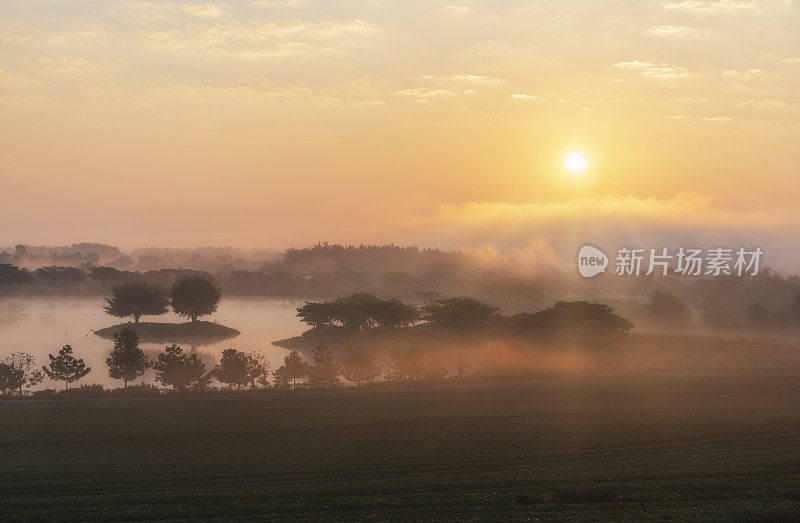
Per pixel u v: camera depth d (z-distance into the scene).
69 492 63.66
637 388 120.69
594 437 85.12
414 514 51.62
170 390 117.94
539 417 98.19
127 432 89.31
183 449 81.38
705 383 124.94
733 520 46.59
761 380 127.94
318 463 74.56
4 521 51.47
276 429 91.88
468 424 94.12
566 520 48.00
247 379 121.38
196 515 52.97
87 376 140.38
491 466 71.75
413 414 100.94
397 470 70.75
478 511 52.06
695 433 86.19
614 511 50.09
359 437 87.25
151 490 64.19
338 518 50.69
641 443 81.94
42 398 109.69
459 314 185.62
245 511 53.47
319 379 126.12
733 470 63.53
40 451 79.94
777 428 88.56
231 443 84.38
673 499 53.62
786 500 51.91
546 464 71.88
